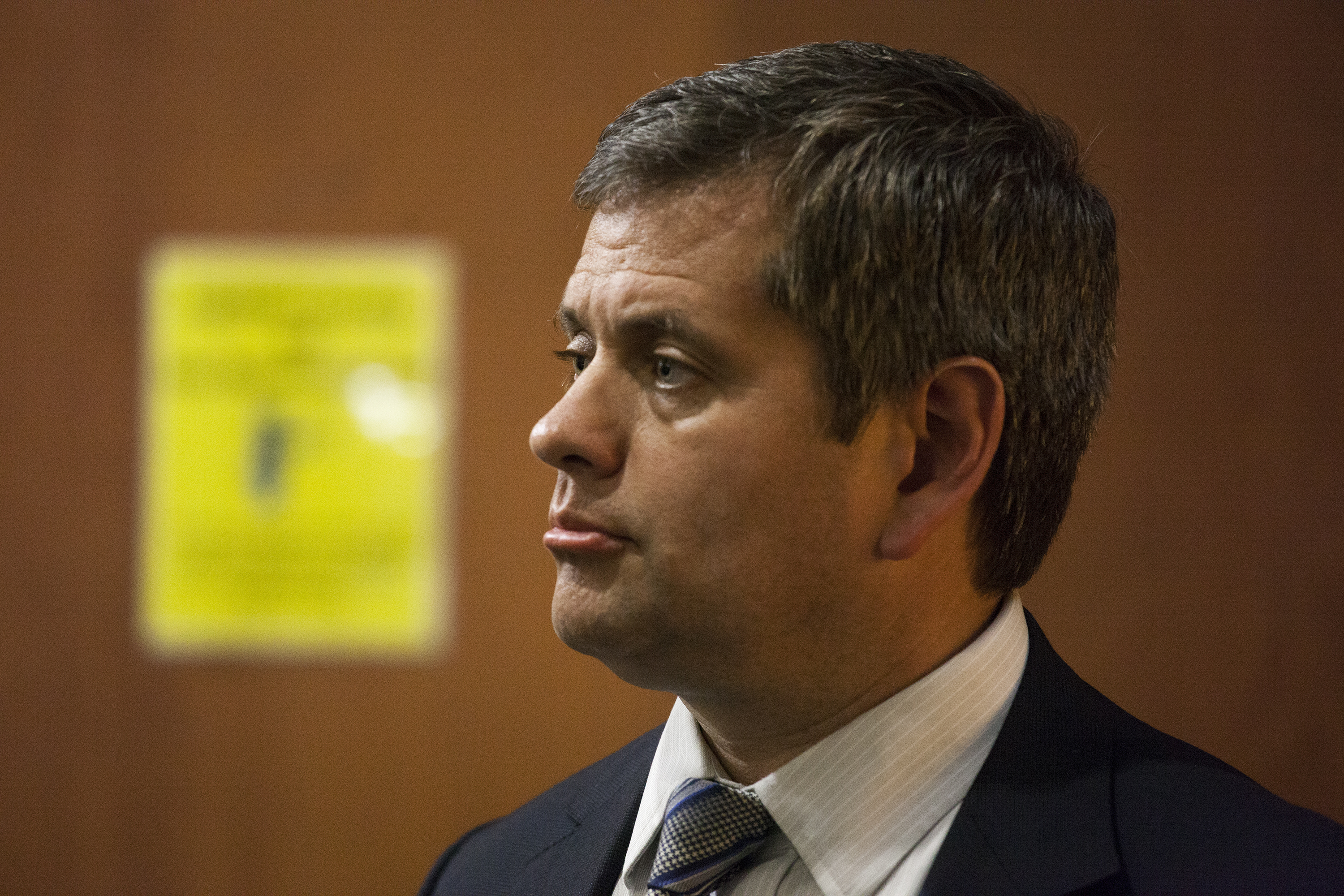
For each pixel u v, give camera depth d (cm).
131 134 604
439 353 594
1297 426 558
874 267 234
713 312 232
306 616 595
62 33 604
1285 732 553
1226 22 566
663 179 241
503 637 590
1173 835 233
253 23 602
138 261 601
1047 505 261
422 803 590
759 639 240
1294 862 221
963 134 249
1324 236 559
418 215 597
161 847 593
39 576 600
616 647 242
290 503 595
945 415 244
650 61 589
